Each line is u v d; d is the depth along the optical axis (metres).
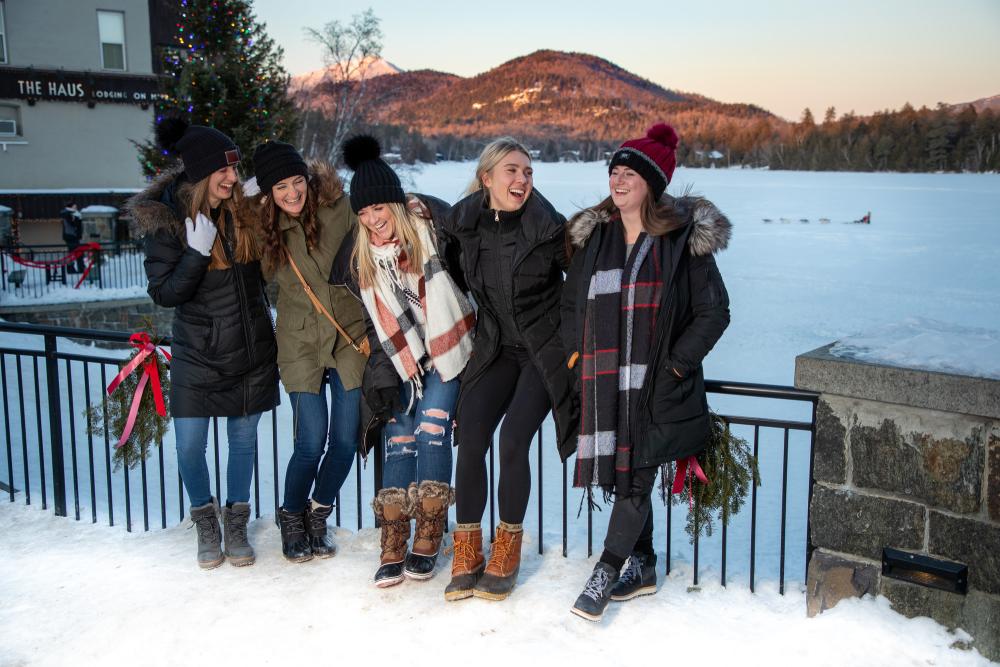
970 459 2.31
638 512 2.65
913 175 199.00
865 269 49.91
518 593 2.86
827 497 2.57
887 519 2.47
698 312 2.54
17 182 21.31
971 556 2.34
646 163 2.49
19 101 21.05
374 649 2.55
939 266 51.53
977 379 2.22
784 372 23.53
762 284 42.91
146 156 15.54
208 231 2.80
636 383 2.54
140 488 7.85
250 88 15.05
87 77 21.50
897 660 2.38
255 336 3.01
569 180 139.25
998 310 36.25
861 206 102.88
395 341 2.83
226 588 2.97
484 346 2.83
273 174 2.83
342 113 24.41
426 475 2.90
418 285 2.85
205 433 3.06
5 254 17.78
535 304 2.80
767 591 2.87
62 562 3.21
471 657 2.49
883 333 2.76
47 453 8.79
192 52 15.19
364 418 3.00
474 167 2.77
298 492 3.10
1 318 15.08
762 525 9.99
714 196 119.00
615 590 2.75
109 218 19.27
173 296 2.83
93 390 11.80
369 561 3.16
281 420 12.04
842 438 2.51
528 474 2.78
